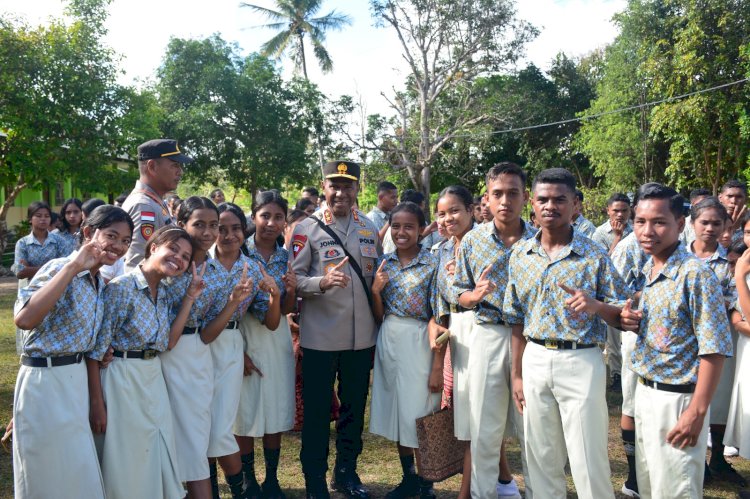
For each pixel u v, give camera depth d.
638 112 21.39
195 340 3.39
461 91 30.33
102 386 3.06
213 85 23.00
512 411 3.56
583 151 24.20
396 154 29.44
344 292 3.84
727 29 16.09
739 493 3.93
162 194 4.02
